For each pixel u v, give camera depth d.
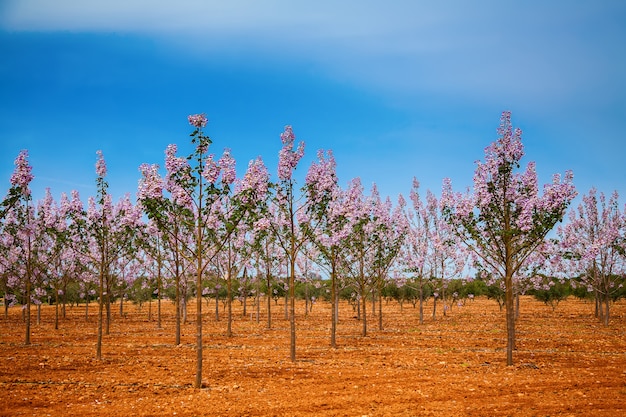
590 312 43.94
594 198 32.47
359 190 26.20
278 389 12.67
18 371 15.57
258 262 32.88
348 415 10.13
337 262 23.34
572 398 11.21
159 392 12.50
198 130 13.46
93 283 39.28
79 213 18.62
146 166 17.91
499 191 16.80
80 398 11.84
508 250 16.45
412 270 32.69
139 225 21.66
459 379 13.59
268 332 28.69
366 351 19.88
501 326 30.45
